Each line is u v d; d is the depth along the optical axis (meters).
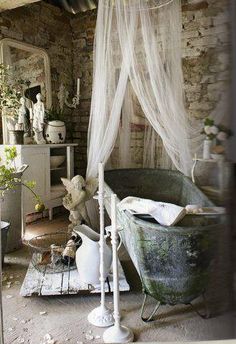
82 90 4.55
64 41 4.41
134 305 2.05
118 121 3.04
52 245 2.57
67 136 4.54
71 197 3.29
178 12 2.92
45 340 1.69
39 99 3.70
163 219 1.88
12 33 3.66
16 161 3.34
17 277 2.44
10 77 3.55
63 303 2.08
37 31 3.98
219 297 0.84
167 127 2.91
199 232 1.64
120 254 2.81
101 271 1.90
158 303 1.94
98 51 3.01
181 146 2.96
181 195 3.07
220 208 0.78
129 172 3.45
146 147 3.70
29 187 3.07
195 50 3.50
